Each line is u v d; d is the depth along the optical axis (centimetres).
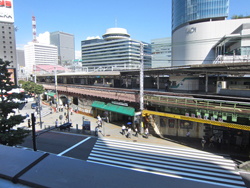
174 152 1938
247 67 1875
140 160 1761
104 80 4300
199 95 2173
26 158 250
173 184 181
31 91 4984
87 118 3694
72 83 5950
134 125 2809
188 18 6431
